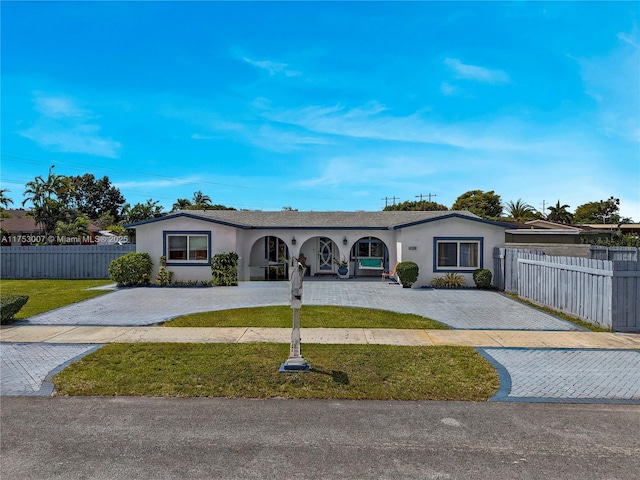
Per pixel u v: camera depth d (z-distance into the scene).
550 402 6.11
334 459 4.51
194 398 6.18
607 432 5.18
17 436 5.02
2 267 21.88
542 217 62.81
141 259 18.11
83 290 16.80
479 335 9.81
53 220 40.78
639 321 10.22
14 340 9.22
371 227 20.53
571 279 11.87
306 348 8.53
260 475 4.20
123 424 5.34
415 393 6.38
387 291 16.62
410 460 4.49
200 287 17.56
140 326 10.52
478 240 17.95
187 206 55.16
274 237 21.92
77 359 7.87
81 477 4.14
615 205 75.12
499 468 4.34
